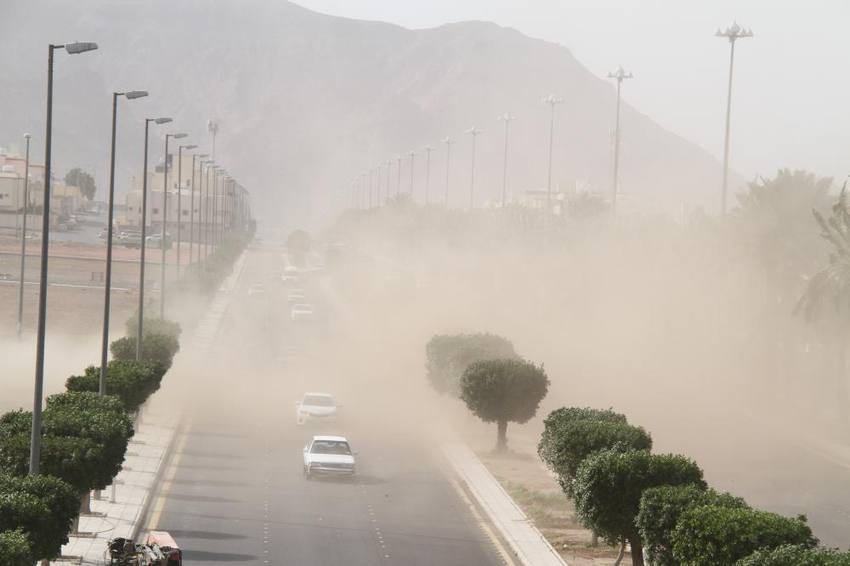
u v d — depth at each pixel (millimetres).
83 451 47469
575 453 52406
